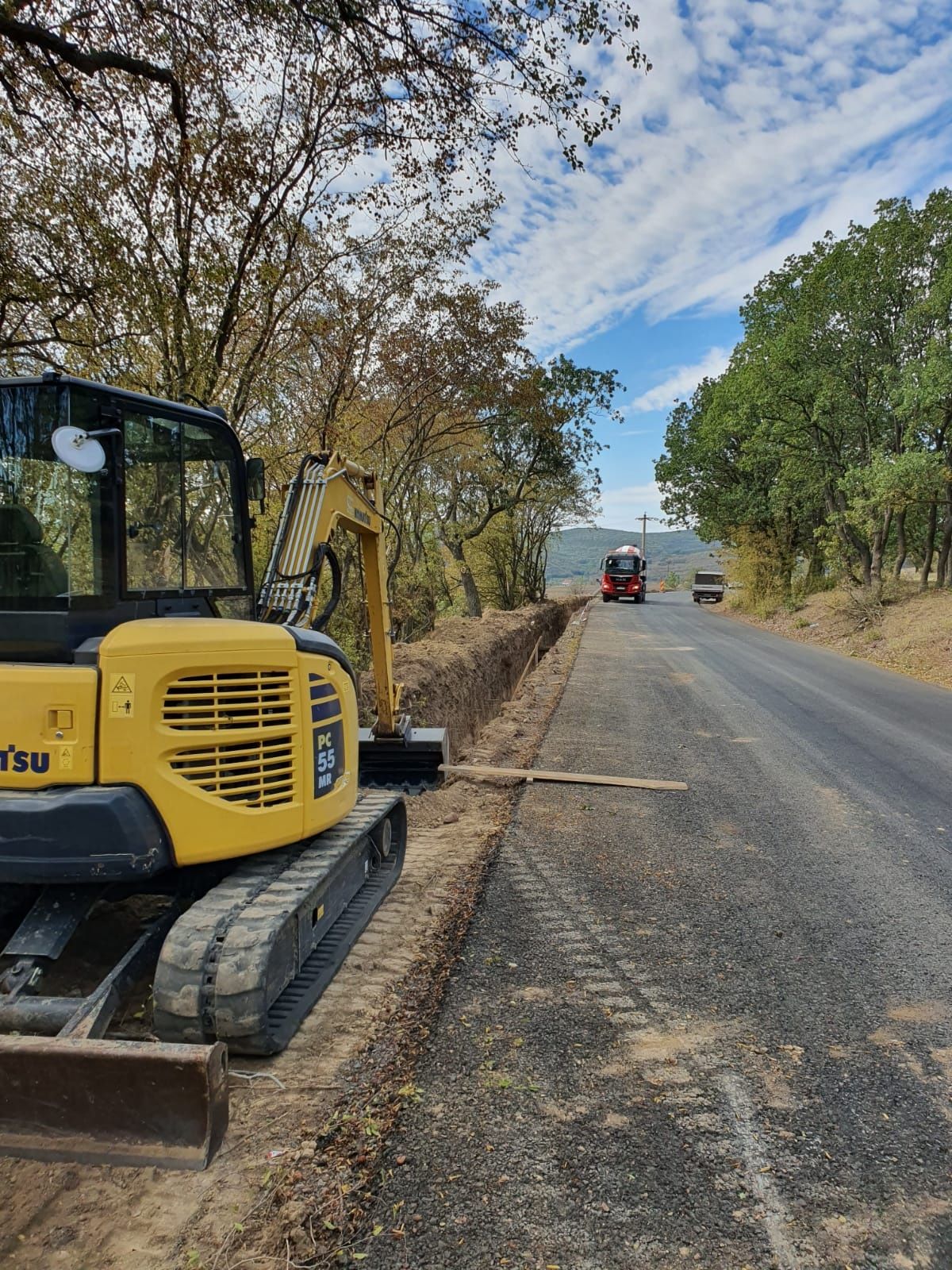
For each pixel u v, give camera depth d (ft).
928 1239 7.99
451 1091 10.30
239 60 27.37
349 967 13.62
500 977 13.39
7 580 10.74
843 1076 10.76
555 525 124.57
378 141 29.58
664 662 57.00
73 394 11.16
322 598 39.24
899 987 13.21
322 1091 10.25
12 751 10.26
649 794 24.85
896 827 21.67
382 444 52.16
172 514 12.95
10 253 26.04
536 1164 8.99
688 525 123.85
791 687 45.75
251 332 31.65
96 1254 7.63
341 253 35.29
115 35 26.08
